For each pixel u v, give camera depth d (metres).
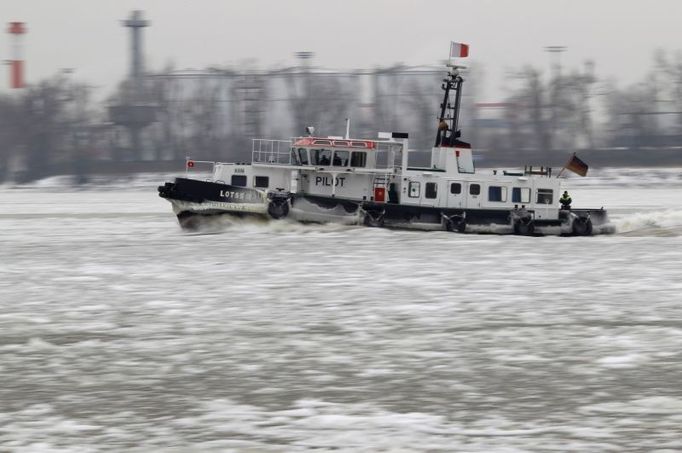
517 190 174.62
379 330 100.31
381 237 167.75
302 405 75.44
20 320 106.38
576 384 80.44
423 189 171.62
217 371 85.00
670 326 100.62
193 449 65.88
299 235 170.12
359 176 171.25
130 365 87.12
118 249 164.25
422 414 73.12
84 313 110.00
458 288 124.31
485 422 71.25
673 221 194.12
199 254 154.38
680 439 67.25
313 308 111.75
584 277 133.12
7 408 75.12
